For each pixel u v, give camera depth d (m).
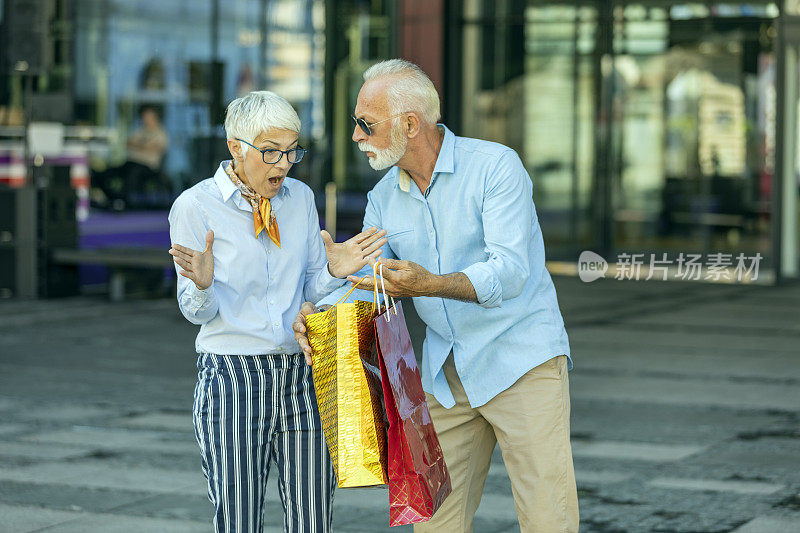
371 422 8.51
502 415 9.77
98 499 14.91
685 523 13.71
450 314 9.80
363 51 47.44
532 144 50.62
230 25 43.97
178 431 19.06
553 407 9.67
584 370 24.81
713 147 48.69
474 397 9.79
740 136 48.09
